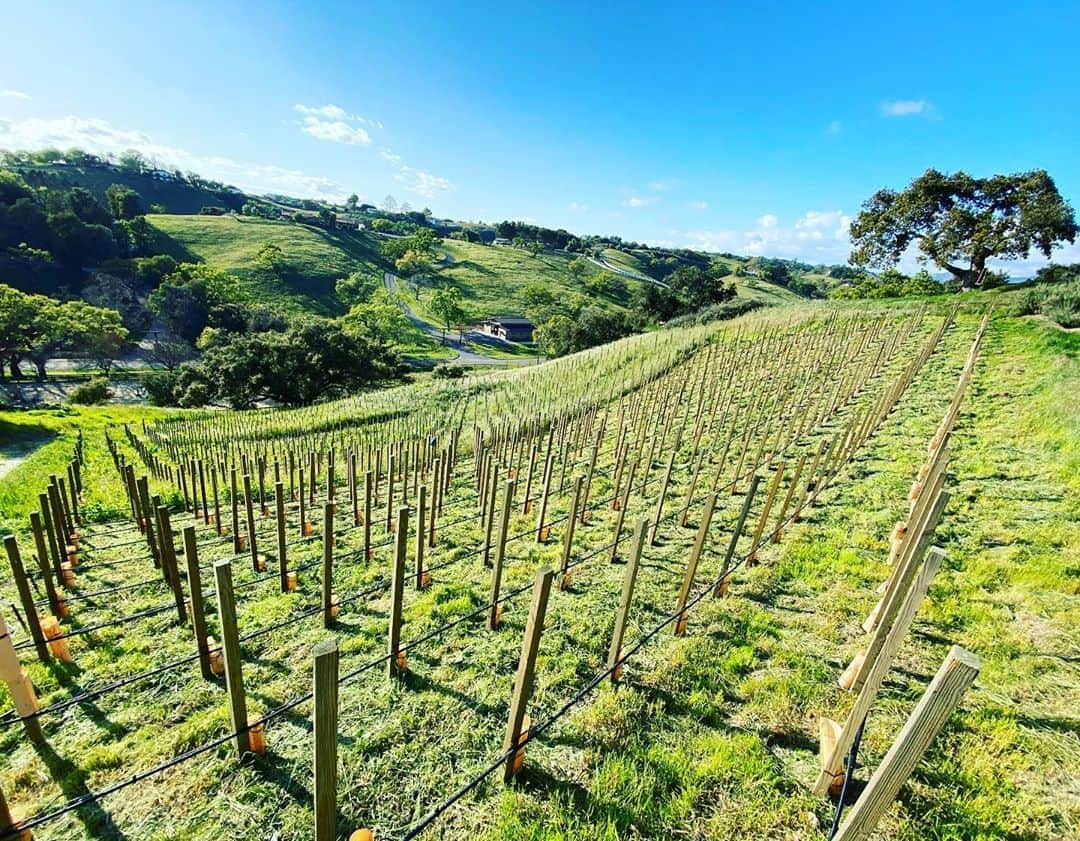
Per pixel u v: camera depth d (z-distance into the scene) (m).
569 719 3.71
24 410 27.39
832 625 4.66
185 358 53.34
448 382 28.75
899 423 10.48
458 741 3.59
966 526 6.15
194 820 3.10
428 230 120.31
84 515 9.40
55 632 4.64
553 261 120.81
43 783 3.44
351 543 7.57
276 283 79.31
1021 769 3.11
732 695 3.91
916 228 33.78
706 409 13.59
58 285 63.53
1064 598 4.76
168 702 4.14
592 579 5.85
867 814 2.09
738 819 2.91
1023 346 14.76
